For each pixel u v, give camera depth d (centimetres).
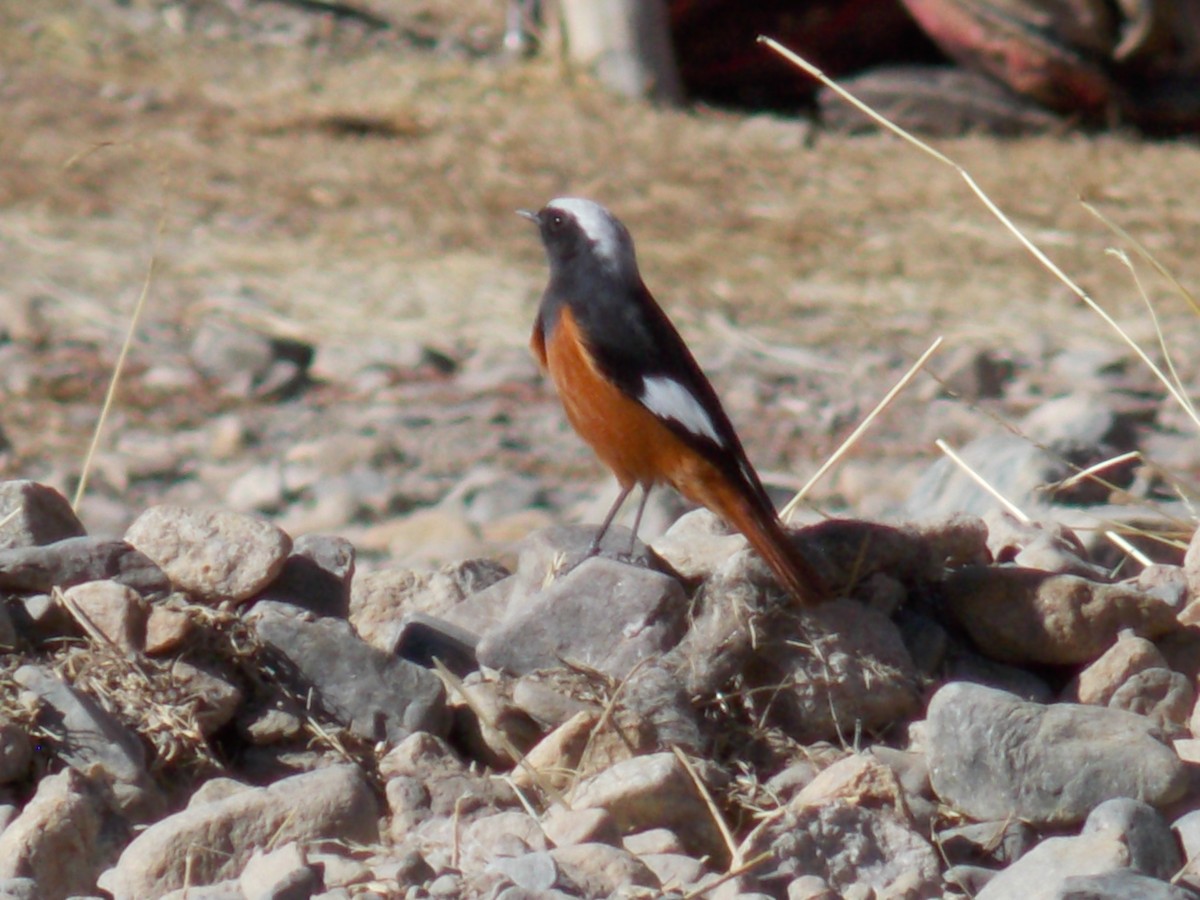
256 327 1712
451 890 501
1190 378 1691
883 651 660
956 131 2534
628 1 2619
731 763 624
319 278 1856
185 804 598
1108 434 1452
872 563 688
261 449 1495
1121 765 576
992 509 943
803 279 1895
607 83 2625
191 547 689
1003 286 1902
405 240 1964
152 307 1747
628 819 567
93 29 2730
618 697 622
